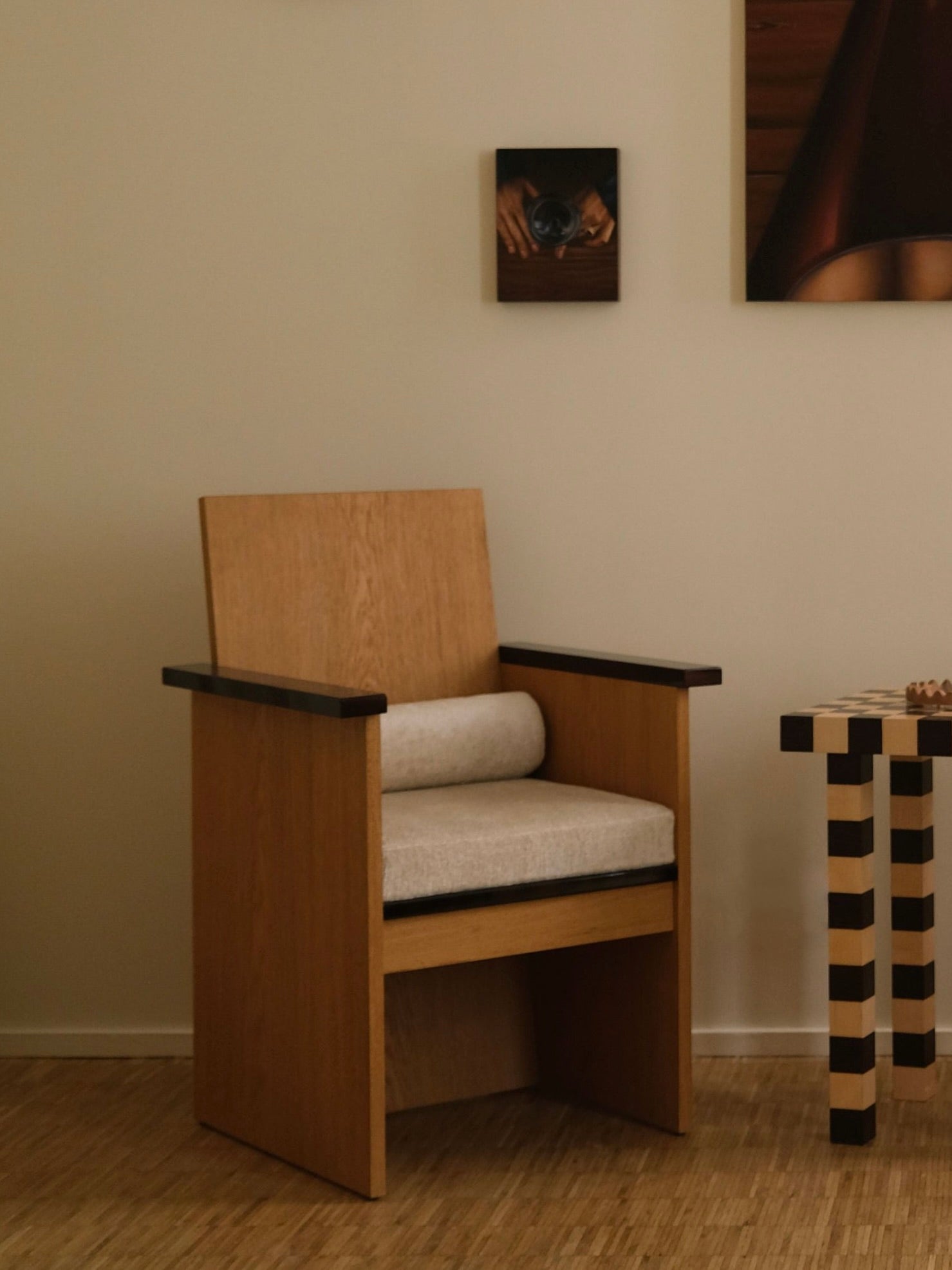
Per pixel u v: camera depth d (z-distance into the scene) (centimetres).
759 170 265
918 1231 198
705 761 274
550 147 269
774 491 272
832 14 263
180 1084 262
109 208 271
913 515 271
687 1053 232
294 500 248
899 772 240
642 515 273
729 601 273
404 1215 205
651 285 270
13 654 274
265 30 270
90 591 274
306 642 246
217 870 236
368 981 205
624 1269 189
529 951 216
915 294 265
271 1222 204
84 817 276
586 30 268
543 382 272
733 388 271
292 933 220
